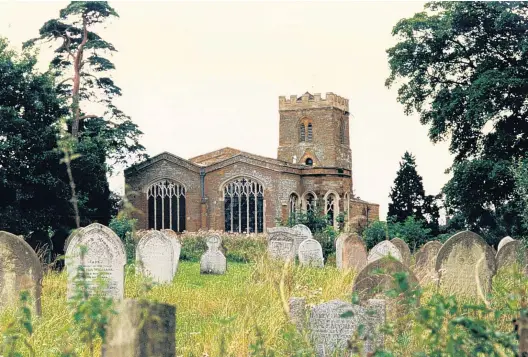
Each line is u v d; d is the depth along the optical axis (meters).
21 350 14.33
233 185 80.00
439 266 23.55
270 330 15.34
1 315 18.94
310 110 100.12
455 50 54.03
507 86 49.16
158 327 11.28
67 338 13.52
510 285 21.44
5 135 48.97
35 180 48.97
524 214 33.47
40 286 19.97
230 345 14.08
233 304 21.08
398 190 72.56
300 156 100.31
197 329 18.33
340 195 82.56
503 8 51.12
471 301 20.94
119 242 22.92
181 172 80.00
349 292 20.86
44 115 51.00
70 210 50.88
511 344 9.73
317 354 14.88
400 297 16.69
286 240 39.12
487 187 50.28
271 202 79.06
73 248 22.88
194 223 79.81
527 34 51.56
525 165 34.31
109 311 10.75
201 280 33.78
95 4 70.38
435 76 54.84
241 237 60.44
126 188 10.09
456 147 53.44
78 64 71.38
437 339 10.00
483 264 23.28
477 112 49.34
